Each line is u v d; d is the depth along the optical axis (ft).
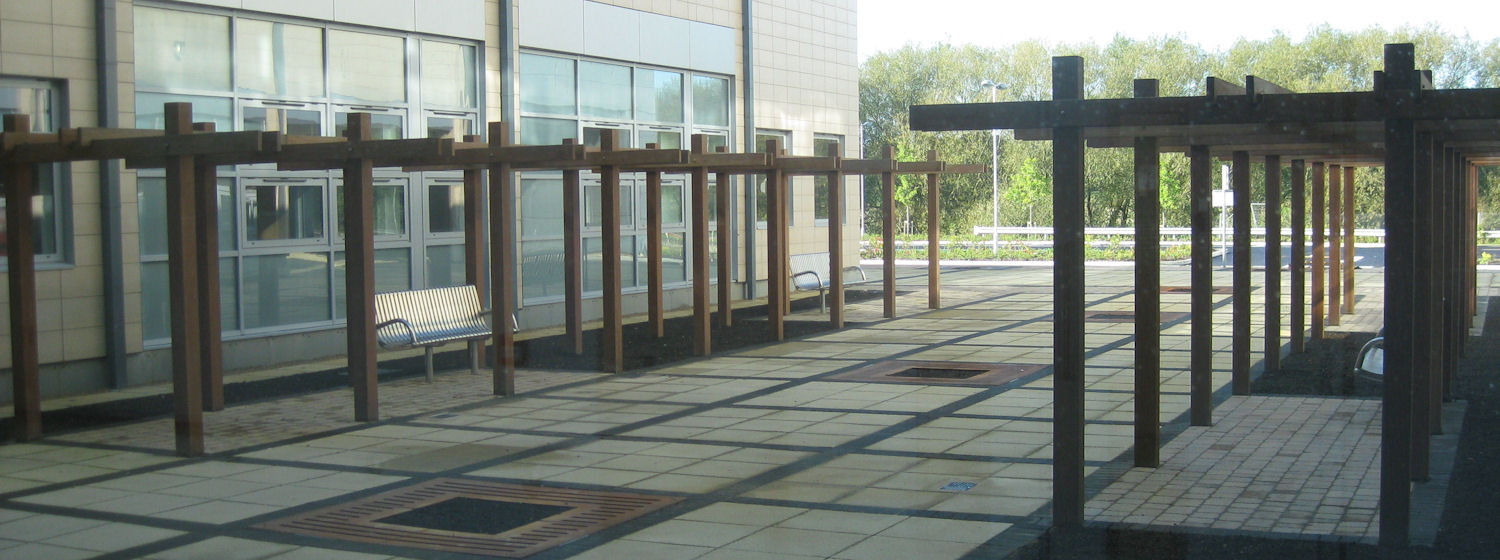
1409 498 17.04
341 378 36.86
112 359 34.12
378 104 43.60
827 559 17.16
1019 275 76.48
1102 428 26.94
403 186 45.06
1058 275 18.29
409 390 34.65
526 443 26.55
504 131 34.37
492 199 34.19
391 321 34.91
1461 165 32.81
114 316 34.06
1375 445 24.59
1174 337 45.96
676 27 56.90
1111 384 34.09
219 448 26.30
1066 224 18.15
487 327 38.73
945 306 59.77
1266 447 24.53
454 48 46.96
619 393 33.83
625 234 55.52
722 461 24.27
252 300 39.24
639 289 56.34
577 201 41.37
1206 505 19.83
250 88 39.24
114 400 32.37
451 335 36.83
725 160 42.73
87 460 25.07
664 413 30.35
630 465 24.03
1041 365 38.29
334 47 42.06
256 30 39.42
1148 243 22.38
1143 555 16.92
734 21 59.77
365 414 29.63
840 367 38.70
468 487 22.29
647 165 42.42
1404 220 16.72
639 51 54.95
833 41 66.28
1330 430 26.25
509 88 48.29
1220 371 35.83
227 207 38.37
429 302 37.29
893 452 24.91
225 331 38.29
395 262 44.73
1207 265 26.27
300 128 40.91
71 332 33.14
